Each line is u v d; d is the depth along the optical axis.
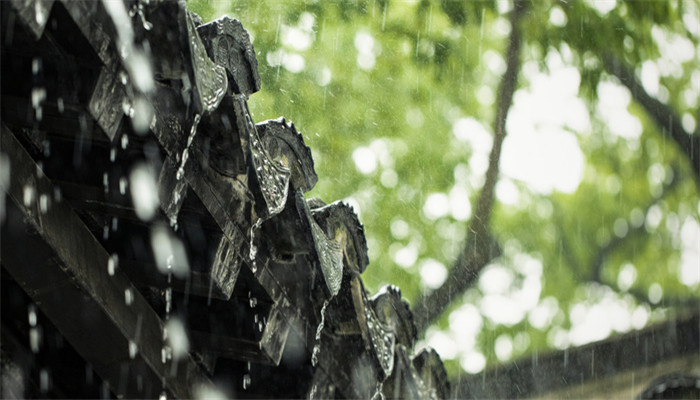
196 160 4.88
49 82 4.20
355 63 18.81
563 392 15.19
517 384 15.48
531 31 19.42
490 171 19.50
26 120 4.35
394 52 19.05
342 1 18.59
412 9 19.08
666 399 14.02
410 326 7.53
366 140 18.86
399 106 19.16
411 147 19.39
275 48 17.72
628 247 21.61
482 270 19.81
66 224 4.71
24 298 5.32
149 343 5.34
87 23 4.01
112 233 5.14
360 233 6.30
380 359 6.57
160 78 4.40
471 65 19.50
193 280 5.19
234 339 5.69
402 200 19.31
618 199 21.69
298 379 6.39
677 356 14.70
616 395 14.85
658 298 21.55
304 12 18.28
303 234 5.58
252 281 5.59
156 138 4.57
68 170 4.68
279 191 5.24
